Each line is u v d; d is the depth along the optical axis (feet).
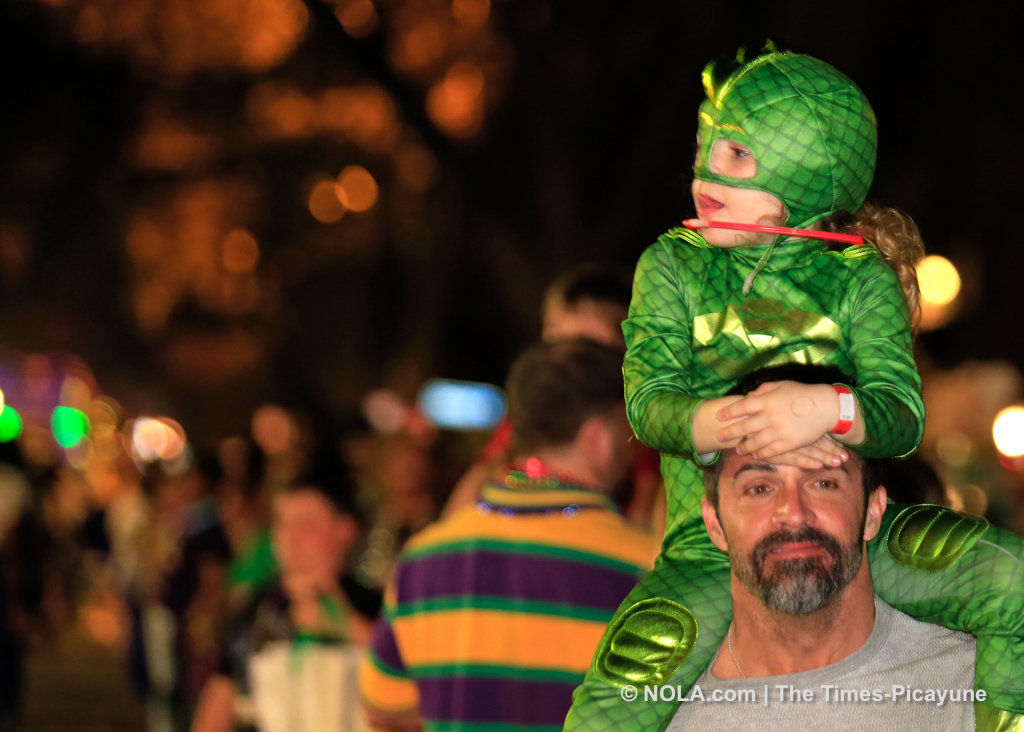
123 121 151.43
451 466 45.09
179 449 176.86
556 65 94.89
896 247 19.04
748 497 17.07
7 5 122.72
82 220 183.11
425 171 132.05
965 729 17.38
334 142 141.08
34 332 206.39
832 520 16.90
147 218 178.40
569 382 25.98
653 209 92.58
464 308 141.79
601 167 94.73
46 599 60.95
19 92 144.66
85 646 108.78
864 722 17.34
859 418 16.35
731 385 18.40
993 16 95.40
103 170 166.91
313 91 125.49
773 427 16.20
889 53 92.94
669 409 17.28
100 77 141.49
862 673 17.49
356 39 94.58
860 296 18.20
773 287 18.42
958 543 18.22
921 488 23.13
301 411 50.96
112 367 214.48
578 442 26.02
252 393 211.00
